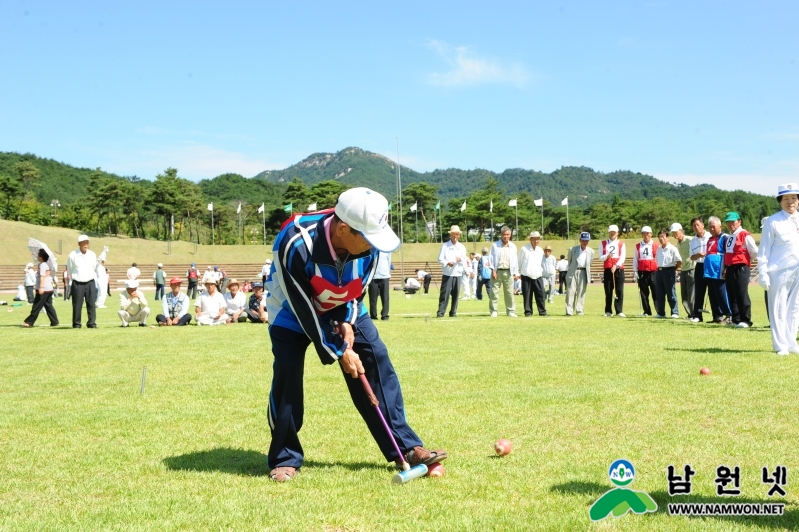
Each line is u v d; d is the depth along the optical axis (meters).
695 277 15.21
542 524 3.35
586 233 17.97
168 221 87.00
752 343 10.51
